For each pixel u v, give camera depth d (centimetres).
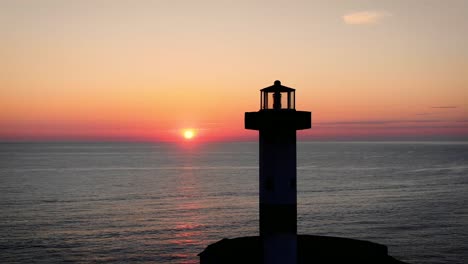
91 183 13388
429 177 15162
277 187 2395
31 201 9962
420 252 6056
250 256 2811
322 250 2870
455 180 14212
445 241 6588
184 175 15975
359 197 10712
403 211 8881
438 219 8112
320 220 8044
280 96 2520
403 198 10538
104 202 9906
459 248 6228
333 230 7281
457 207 9306
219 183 13525
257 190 11906
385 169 18338
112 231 7181
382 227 7488
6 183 13238
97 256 5866
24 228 7312
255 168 18988
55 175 15712
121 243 6481
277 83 2550
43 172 16838
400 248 6250
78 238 6731
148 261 5700
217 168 19050
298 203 9831
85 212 8712
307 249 2897
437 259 5756
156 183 13475
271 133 2400
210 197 10700
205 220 8044
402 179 14575
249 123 2470
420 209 9088
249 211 8906
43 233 7000
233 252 2898
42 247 6234
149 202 9944
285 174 2392
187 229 7362
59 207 9244
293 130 2414
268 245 2402
